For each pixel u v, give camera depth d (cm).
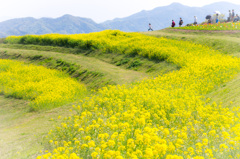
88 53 3322
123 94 1373
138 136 589
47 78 2530
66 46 3722
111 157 521
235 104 1026
